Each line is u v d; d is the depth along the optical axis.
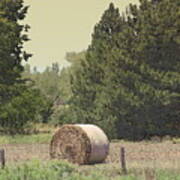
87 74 173.75
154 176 55.09
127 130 139.75
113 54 143.62
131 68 140.38
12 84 155.88
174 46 137.75
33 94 150.62
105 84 150.75
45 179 52.19
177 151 95.56
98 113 145.12
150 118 136.62
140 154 88.88
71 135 76.69
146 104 134.50
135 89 137.12
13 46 155.88
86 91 171.12
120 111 138.50
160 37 138.12
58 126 183.75
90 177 53.53
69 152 76.69
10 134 138.25
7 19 156.62
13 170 55.91
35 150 97.06
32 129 161.88
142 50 139.12
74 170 60.44
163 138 132.25
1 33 153.12
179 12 141.00
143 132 139.50
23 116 145.50
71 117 176.00
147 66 136.25
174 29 138.88
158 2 152.12
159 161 75.19
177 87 134.50
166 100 132.00
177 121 138.12
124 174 58.44
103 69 159.88
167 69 138.50
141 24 143.00
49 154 85.25
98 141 75.19
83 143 74.81
